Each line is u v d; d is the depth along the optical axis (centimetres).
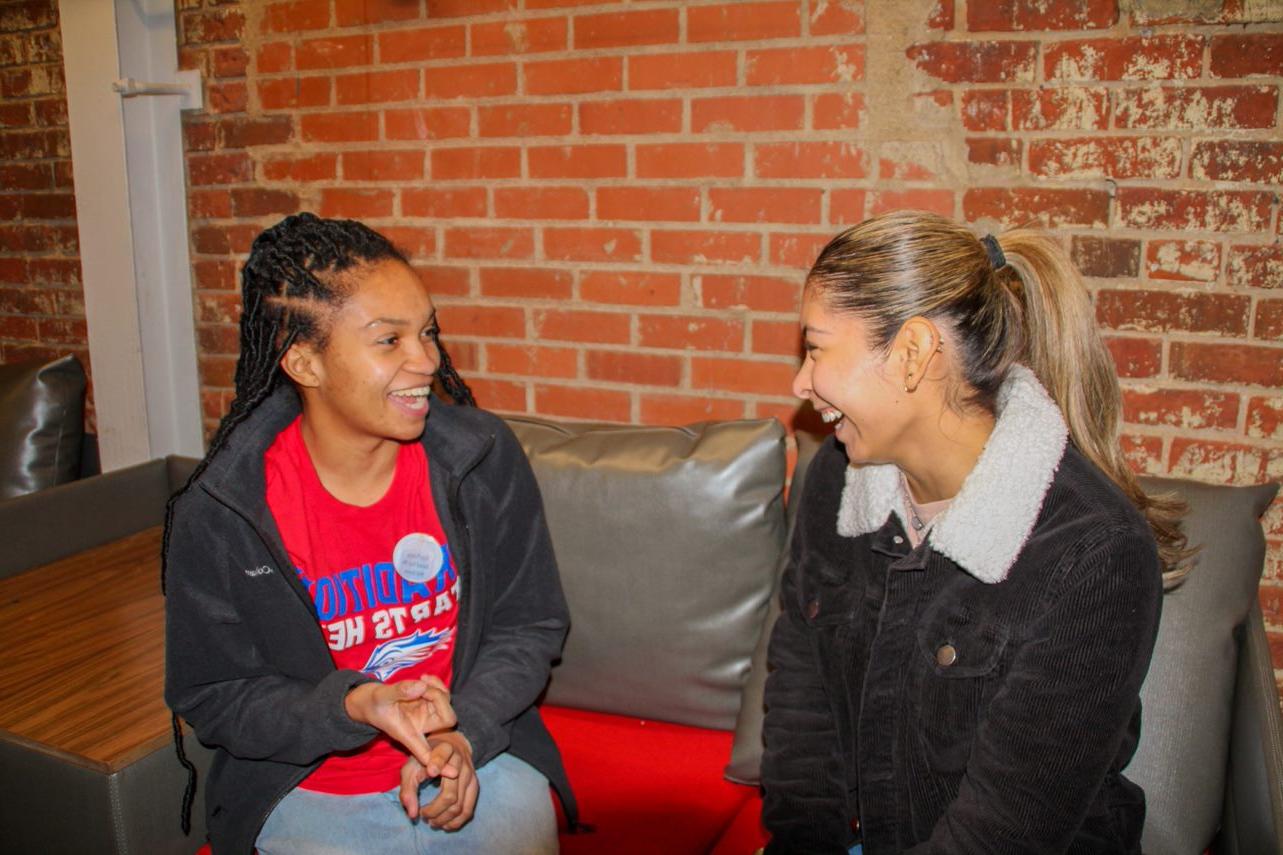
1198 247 166
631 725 172
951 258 105
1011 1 168
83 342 275
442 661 140
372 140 220
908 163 179
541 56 201
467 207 214
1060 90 168
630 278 203
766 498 166
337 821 126
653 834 143
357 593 133
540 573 147
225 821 130
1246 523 145
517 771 138
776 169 187
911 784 115
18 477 229
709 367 200
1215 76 160
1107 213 170
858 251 107
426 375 124
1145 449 176
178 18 234
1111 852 110
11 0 259
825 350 108
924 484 115
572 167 203
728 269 195
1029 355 115
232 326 246
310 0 219
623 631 169
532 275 211
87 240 250
